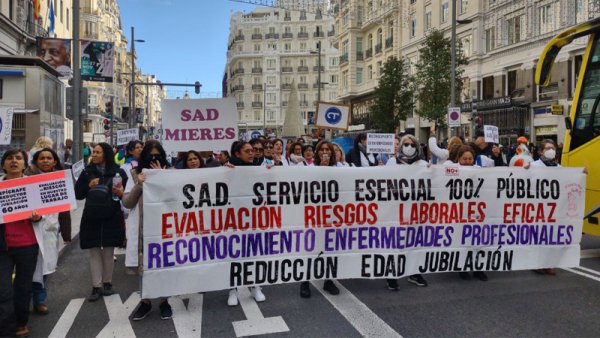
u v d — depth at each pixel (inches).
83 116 560.1
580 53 1022.4
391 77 1322.6
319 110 515.8
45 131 552.4
